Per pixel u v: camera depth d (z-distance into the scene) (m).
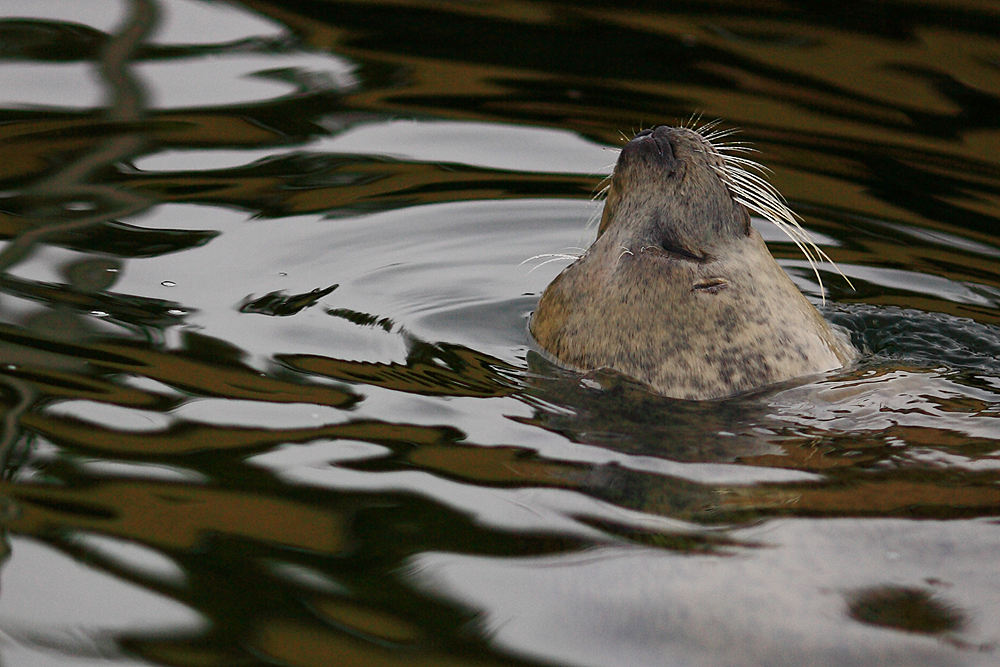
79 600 12.01
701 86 31.34
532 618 11.93
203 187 25.33
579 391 17.48
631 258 18.09
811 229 24.69
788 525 13.33
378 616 11.92
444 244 23.67
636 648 11.50
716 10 37.41
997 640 11.43
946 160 27.92
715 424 16.33
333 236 23.64
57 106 28.55
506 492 14.33
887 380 18.11
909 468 14.75
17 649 11.21
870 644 11.43
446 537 13.34
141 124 28.02
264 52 32.56
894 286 22.52
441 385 17.59
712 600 12.05
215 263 21.97
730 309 17.86
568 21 36.22
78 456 14.86
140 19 34.31
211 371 17.62
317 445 15.45
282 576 12.53
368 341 19.19
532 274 22.70
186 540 13.12
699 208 18.23
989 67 33.03
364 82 31.16
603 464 15.04
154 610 11.91
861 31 35.56
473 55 33.25
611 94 30.73
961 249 23.91
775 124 29.25
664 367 17.67
